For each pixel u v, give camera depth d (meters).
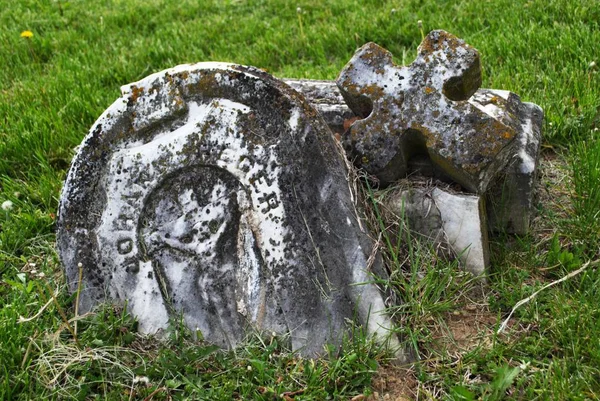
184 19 3.40
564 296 1.88
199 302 1.88
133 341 1.88
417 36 2.85
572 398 1.68
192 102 1.86
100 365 1.82
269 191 1.82
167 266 1.89
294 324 1.83
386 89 1.92
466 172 1.87
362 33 2.88
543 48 2.61
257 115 1.83
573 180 2.17
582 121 2.35
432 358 1.81
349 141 1.94
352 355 1.77
